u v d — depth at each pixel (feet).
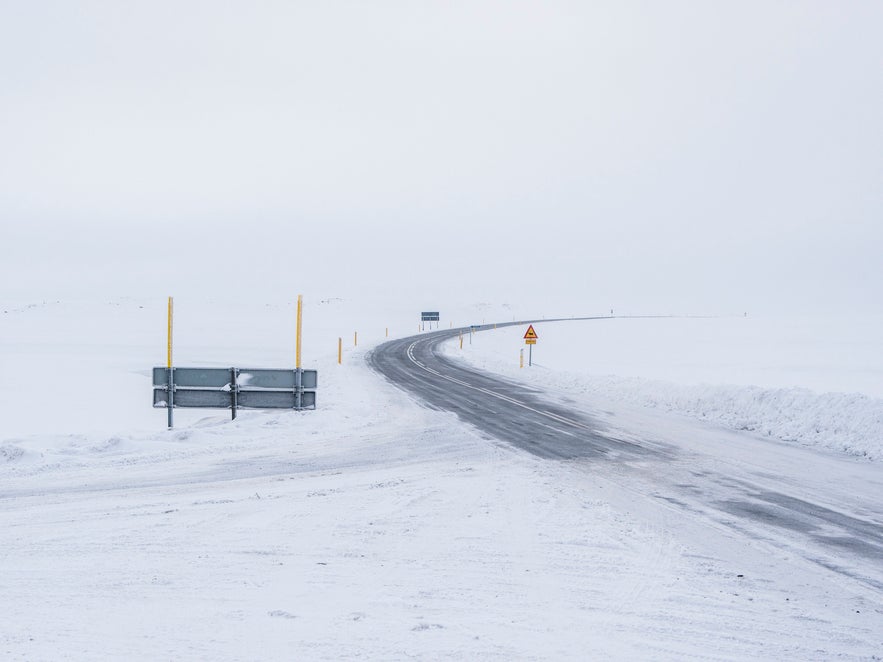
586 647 16.28
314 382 56.24
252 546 23.90
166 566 21.80
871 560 23.16
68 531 25.84
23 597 19.08
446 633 16.83
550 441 47.32
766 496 31.96
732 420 56.95
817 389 100.68
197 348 156.56
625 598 19.52
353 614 17.93
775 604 19.30
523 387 84.43
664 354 180.04
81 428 63.10
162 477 35.91
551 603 19.03
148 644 15.99
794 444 46.65
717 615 18.44
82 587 19.90
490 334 262.67
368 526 26.48
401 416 58.90
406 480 35.06
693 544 24.67
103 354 137.90
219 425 52.21
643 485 34.19
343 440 47.39
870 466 39.11
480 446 45.29
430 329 305.73
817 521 27.78
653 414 61.67
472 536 25.29
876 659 16.11
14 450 39.73
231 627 17.02
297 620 17.49
